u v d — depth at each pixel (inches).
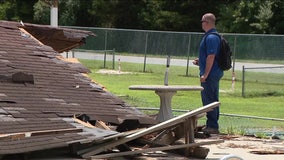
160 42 3149.6
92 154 688.4
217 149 878.4
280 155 835.4
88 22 5413.4
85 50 3235.7
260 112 1581.0
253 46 2802.7
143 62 3129.9
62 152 703.7
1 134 639.8
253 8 4483.3
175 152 805.9
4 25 1082.1
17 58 923.4
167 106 998.4
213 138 975.6
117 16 5383.9
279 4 4389.8
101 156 687.7
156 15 5103.3
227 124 1197.1
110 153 711.1
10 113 714.8
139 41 3230.8
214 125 1021.8
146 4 5280.5
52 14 1795.0
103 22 5398.6
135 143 808.9
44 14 4822.8
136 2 5383.9
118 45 3304.6
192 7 5024.6
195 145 765.9
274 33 4379.9
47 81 869.8
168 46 3120.1
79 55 3245.6
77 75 951.6
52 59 984.9
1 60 890.1
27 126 687.7
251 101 1892.2
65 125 729.6
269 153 848.3
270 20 4404.5
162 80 2501.2
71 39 1283.2
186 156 784.9
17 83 820.0
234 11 4586.6
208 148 825.5
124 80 2438.5
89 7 5398.6
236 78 2662.4
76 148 689.6
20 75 823.1
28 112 735.7
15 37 1029.2
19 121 697.6
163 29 5083.7
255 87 2341.3
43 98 801.6
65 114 773.9
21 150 617.0
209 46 995.3
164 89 970.1
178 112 1317.7
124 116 831.1
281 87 2340.1
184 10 5073.8
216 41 995.9
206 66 997.8
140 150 733.3
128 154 720.3
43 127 699.4
